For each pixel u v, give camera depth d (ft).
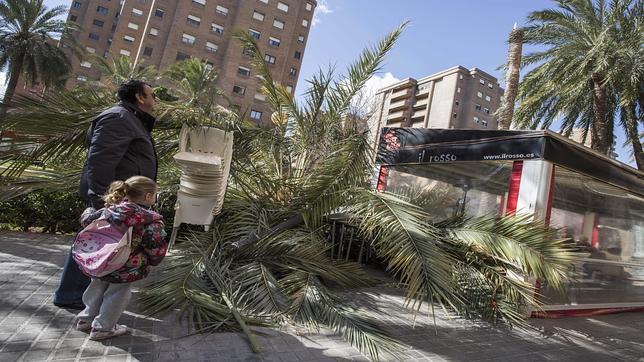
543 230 14.44
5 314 9.42
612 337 15.75
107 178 9.16
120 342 8.83
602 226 20.33
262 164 18.66
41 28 89.66
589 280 19.67
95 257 7.97
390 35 21.01
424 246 11.84
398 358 10.00
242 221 16.17
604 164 19.40
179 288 11.47
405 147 24.12
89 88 14.49
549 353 12.44
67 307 10.28
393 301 15.23
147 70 94.84
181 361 8.35
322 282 16.26
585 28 37.14
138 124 10.17
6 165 12.55
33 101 12.36
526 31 40.14
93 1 190.90
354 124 19.15
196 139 14.26
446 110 233.96
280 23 168.45
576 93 41.01
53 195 20.22
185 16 157.79
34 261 14.38
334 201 15.67
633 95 35.96
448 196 21.33
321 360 9.32
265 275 13.23
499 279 15.46
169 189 18.56
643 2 35.91
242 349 9.33
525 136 17.42
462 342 12.05
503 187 18.44
